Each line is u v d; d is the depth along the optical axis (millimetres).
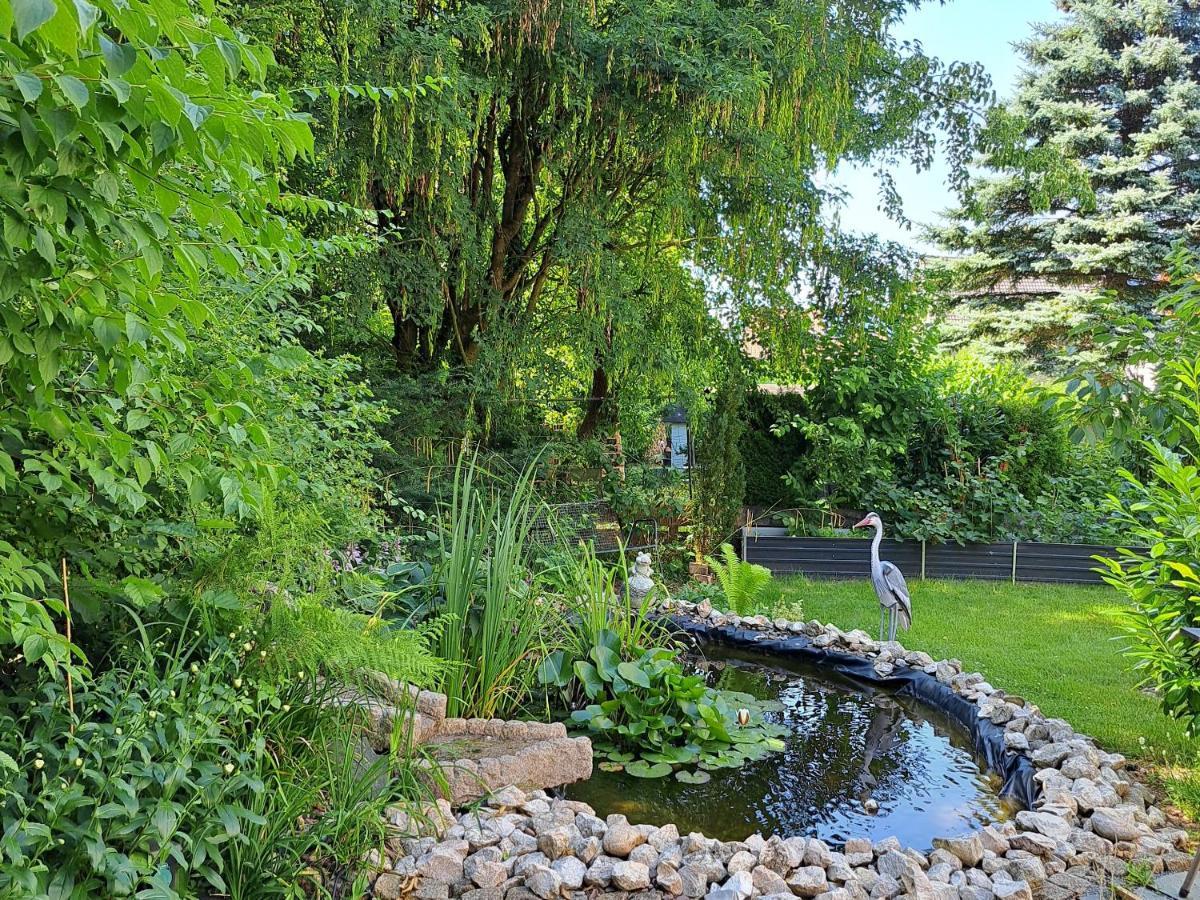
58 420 1521
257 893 2102
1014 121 9039
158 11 1142
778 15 6742
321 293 6387
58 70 1102
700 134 6871
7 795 1689
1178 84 15391
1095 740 3717
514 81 6949
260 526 2604
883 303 9047
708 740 3793
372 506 5074
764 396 9633
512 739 3293
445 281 7660
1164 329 3055
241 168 1490
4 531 1954
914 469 9117
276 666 2482
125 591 1939
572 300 8562
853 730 4133
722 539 8047
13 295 1300
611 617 4512
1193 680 2900
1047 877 2551
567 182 8055
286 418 3182
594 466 8461
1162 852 2684
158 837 1844
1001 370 10055
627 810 3182
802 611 6578
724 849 2609
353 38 5402
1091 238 15898
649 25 6176
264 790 2145
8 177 1183
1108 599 7129
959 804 3291
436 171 6328
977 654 5309
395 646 2617
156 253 1350
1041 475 8820
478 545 3906
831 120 7465
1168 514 3105
